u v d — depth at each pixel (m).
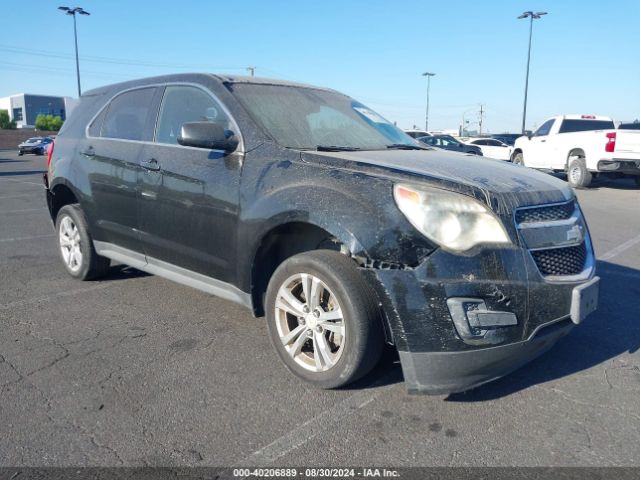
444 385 3.03
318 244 3.67
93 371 3.61
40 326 4.38
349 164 3.36
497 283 2.95
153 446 2.81
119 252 4.91
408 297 2.96
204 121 4.12
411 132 21.17
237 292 3.80
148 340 4.12
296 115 4.16
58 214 5.62
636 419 3.10
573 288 3.16
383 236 3.00
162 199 4.23
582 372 3.67
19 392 3.33
